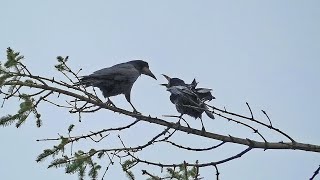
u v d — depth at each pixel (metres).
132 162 9.85
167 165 9.61
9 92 10.05
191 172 9.83
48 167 9.82
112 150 9.92
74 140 10.00
